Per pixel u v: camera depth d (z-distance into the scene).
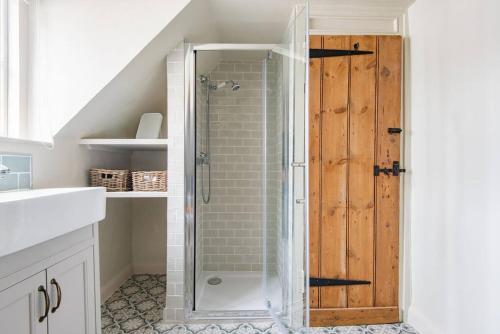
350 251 1.88
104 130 2.03
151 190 1.88
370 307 1.88
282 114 1.85
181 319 1.84
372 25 1.91
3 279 0.80
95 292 1.27
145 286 2.40
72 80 1.58
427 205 1.69
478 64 1.33
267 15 1.93
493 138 1.26
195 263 1.96
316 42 1.85
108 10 1.59
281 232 1.88
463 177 1.42
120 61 1.59
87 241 1.22
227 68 2.60
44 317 0.95
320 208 1.87
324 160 1.87
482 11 1.31
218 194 2.64
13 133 1.42
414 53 1.82
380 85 1.87
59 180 1.62
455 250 1.47
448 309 1.52
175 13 1.61
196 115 2.00
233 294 2.24
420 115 1.76
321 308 1.87
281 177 1.88
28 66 1.49
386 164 1.88
